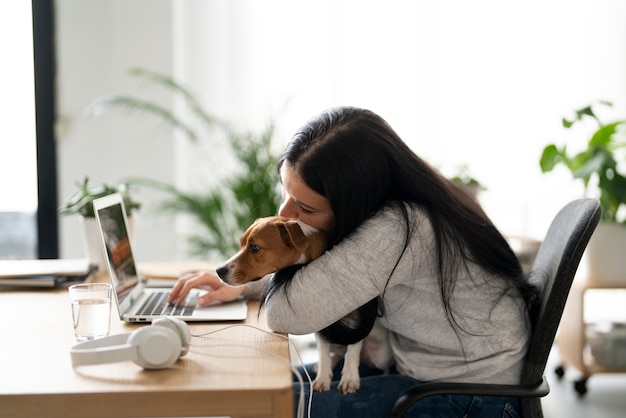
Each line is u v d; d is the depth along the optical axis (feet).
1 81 11.15
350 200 4.65
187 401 3.52
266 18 11.64
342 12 11.74
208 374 3.76
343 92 11.85
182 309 5.24
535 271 5.30
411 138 12.09
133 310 5.21
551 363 11.07
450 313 4.77
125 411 3.50
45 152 11.31
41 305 5.47
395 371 5.51
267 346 4.33
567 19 12.11
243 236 4.85
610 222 9.74
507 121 12.21
